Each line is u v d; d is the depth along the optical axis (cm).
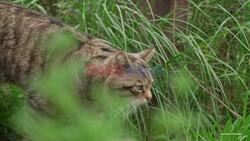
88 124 237
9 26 606
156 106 705
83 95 550
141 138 662
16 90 642
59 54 555
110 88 549
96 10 751
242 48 816
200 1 864
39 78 564
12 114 625
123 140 316
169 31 776
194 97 680
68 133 235
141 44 726
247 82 796
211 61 786
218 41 819
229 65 816
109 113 551
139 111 705
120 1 776
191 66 764
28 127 429
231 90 790
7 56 605
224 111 774
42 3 830
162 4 805
